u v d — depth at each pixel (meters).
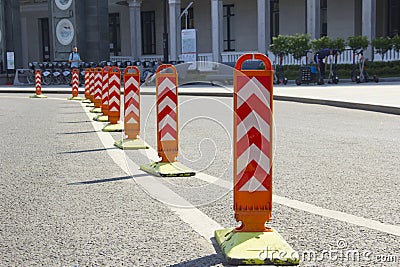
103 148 9.07
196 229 4.56
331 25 36.97
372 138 9.64
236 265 3.74
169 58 41.91
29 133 11.32
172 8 37.06
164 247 4.13
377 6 36.03
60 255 4.00
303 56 29.75
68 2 36.25
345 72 29.53
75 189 6.07
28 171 7.16
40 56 48.50
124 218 4.91
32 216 5.02
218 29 35.53
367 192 5.67
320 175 6.54
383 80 28.78
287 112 14.70
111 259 3.90
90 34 37.03
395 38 28.91
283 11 38.75
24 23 48.62
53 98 24.19
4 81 38.59
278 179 6.35
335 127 11.32
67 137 10.58
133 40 40.72
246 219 4.04
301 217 4.80
